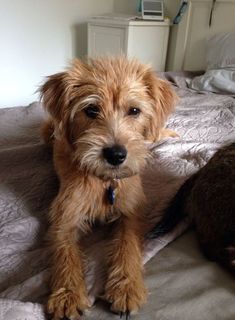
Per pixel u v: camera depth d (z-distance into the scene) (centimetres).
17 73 100
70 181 35
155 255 31
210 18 92
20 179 42
